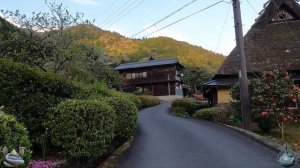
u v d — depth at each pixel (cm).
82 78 1562
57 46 1420
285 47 2488
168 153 1048
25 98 779
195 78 5966
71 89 956
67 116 755
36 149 829
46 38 1424
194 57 8856
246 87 1577
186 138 1341
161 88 5766
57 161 764
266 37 2594
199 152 1050
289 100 1470
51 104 838
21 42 1265
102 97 1183
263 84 1523
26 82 790
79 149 747
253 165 862
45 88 842
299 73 2380
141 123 2008
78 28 1636
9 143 447
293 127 1748
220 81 2508
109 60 2306
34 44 1294
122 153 1053
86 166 798
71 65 1455
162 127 1756
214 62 8631
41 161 754
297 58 2395
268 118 1551
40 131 808
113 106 1108
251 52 2500
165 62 5722
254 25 2731
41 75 832
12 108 748
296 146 1253
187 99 2958
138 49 8706
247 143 1184
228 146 1138
